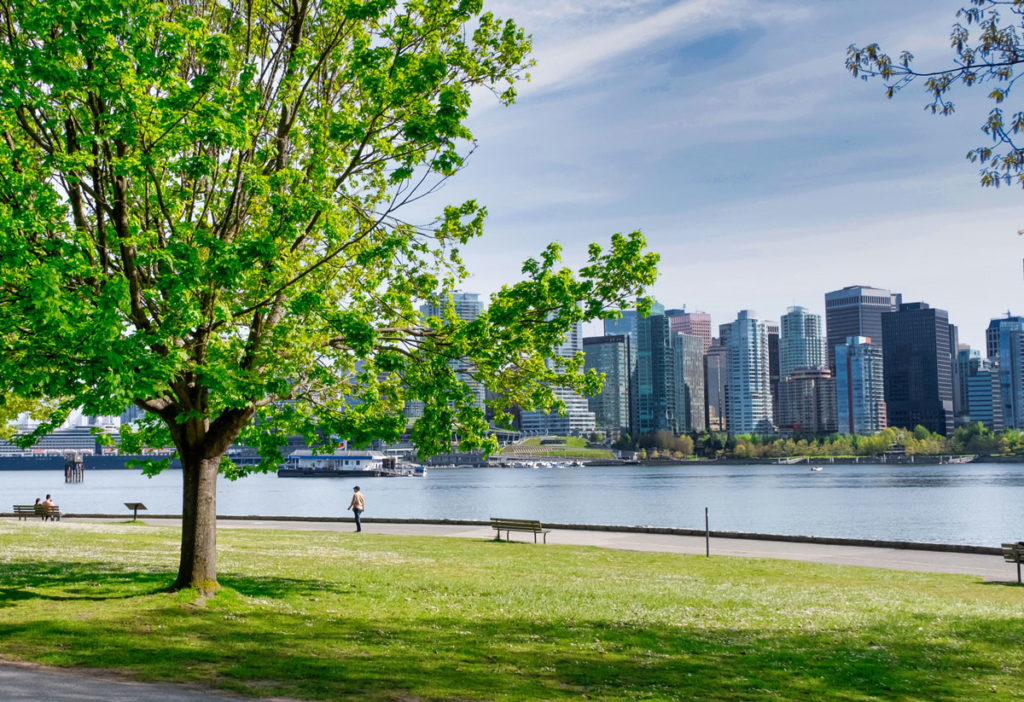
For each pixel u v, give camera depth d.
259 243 14.99
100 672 11.89
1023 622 17.92
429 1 17.92
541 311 18.45
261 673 12.14
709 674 13.18
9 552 25.80
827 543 35.53
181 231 15.46
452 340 18.25
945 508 115.56
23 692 10.52
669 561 29.23
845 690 12.40
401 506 126.81
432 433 18.98
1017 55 12.39
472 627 16.45
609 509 119.75
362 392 19.98
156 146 14.68
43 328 13.75
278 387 16.03
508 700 11.12
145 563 23.52
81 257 13.65
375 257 17.03
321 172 16.66
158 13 14.80
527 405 20.44
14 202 14.05
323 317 16.47
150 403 17.20
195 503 18.02
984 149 12.89
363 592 20.17
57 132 15.27
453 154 17.16
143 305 16.94
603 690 11.93
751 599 20.84
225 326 16.83
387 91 16.72
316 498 156.12
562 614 18.17
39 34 13.63
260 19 18.41
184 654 13.06
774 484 198.62
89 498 152.75
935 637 16.41
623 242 18.45
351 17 16.78
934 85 12.88
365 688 11.50
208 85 14.75
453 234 19.50
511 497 155.75
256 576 21.88
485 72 18.64
